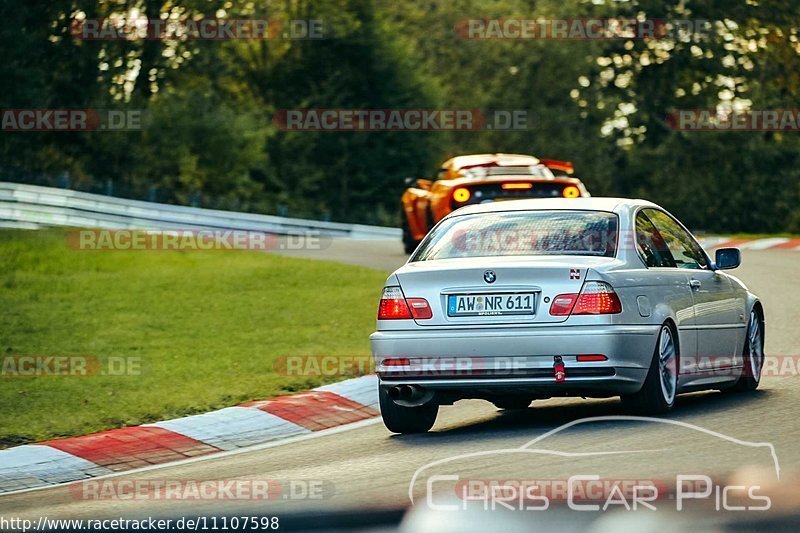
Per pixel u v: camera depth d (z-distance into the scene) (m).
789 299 59.34
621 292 30.83
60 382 44.69
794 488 22.28
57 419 38.47
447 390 31.39
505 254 32.03
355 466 28.27
